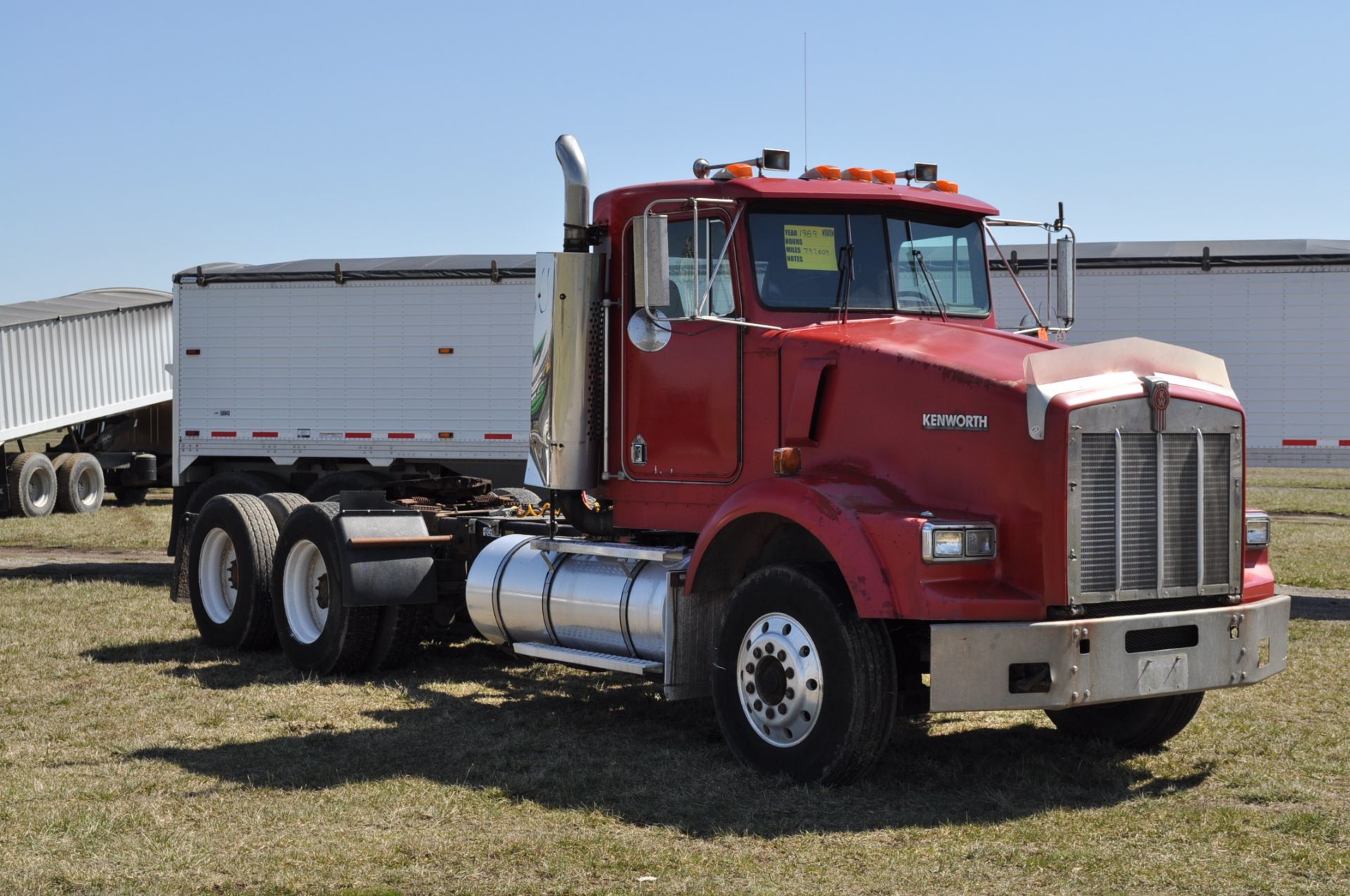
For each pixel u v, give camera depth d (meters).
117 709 7.63
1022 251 9.28
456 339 16.14
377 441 16.38
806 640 5.93
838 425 6.26
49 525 21.42
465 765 6.39
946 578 5.55
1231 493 6.06
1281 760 6.50
